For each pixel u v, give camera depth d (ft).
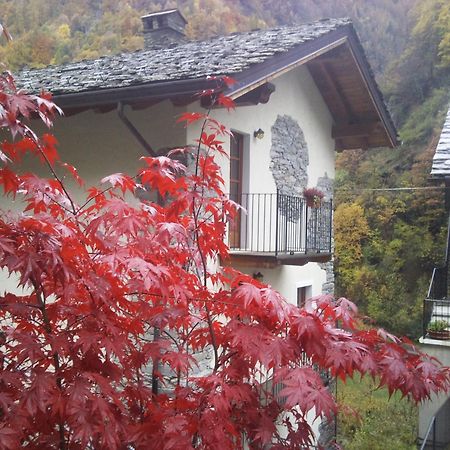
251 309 6.67
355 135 28.71
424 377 6.64
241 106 18.40
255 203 20.68
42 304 6.61
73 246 6.08
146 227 6.89
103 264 6.14
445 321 21.33
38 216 6.29
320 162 27.53
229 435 6.79
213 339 7.17
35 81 19.04
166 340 7.72
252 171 20.43
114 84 14.70
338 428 29.55
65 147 18.10
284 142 23.20
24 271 5.60
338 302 7.30
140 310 7.05
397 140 30.14
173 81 13.67
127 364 7.20
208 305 7.11
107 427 5.86
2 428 5.29
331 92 26.89
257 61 14.99
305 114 25.57
